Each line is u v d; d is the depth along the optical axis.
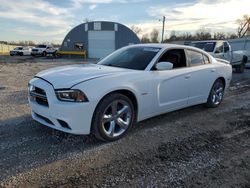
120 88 4.29
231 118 5.86
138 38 42.06
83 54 39.72
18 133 4.56
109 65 5.21
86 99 3.93
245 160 3.83
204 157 3.89
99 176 3.29
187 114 6.06
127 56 5.37
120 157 3.81
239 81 11.94
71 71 4.54
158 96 4.97
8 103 6.66
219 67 6.60
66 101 3.91
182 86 5.46
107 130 4.30
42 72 4.78
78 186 3.07
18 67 19.36
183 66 5.59
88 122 4.02
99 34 41.16
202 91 6.13
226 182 3.25
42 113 4.20
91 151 3.97
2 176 3.20
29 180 3.14
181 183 3.20
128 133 4.71
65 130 4.01
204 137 4.68
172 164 3.65
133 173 3.39
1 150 3.88
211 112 6.30
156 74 4.90
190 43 13.82
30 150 3.92
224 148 4.24
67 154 3.84
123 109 4.43
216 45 12.91
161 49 5.27
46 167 3.46
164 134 4.75
